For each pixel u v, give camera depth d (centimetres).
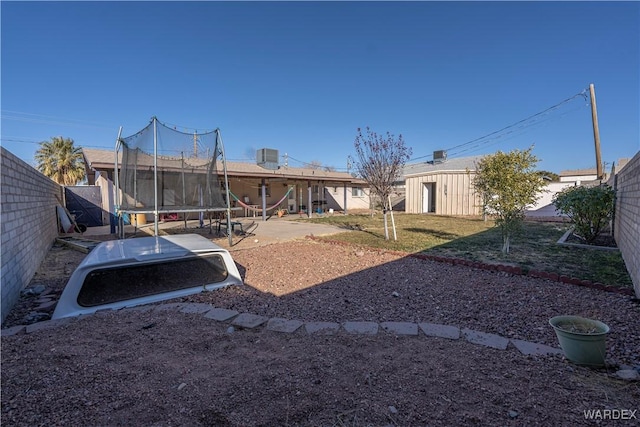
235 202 1673
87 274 357
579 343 217
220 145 805
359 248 720
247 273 516
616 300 358
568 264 531
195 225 1275
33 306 379
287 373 210
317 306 358
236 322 299
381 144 820
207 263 439
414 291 410
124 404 178
